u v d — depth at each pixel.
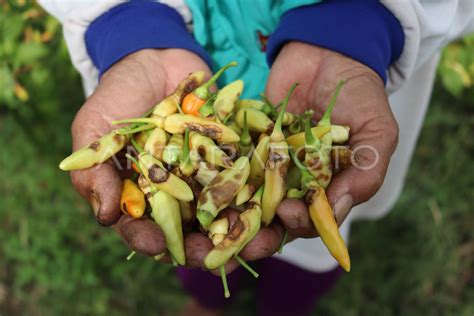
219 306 0.73
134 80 0.48
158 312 0.74
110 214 0.41
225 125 0.46
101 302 0.71
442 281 0.75
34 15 0.66
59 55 0.69
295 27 0.48
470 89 0.80
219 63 0.53
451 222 0.78
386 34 0.47
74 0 0.50
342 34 0.47
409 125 0.58
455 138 0.82
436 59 0.54
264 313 0.73
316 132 0.44
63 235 0.73
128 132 0.44
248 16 0.50
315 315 0.74
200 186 0.44
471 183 0.80
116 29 0.49
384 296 0.74
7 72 0.65
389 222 0.77
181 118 0.44
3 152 0.77
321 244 0.60
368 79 0.46
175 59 0.49
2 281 0.73
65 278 0.71
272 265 0.66
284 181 0.42
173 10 0.51
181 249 0.41
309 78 0.49
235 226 0.41
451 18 0.48
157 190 0.42
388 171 0.62
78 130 0.46
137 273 0.73
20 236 0.73
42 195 0.75
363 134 0.44
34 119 0.73
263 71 0.53
